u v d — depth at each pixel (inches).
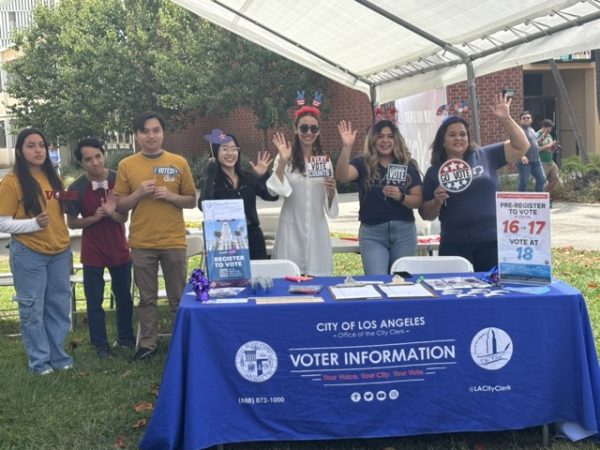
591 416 130.9
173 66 714.2
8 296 310.3
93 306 207.2
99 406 164.2
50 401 167.8
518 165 470.0
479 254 179.3
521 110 653.9
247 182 196.4
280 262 170.4
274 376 130.6
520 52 202.4
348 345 131.1
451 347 132.5
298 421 131.6
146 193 186.1
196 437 125.5
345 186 668.7
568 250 346.3
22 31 909.8
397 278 150.3
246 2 259.9
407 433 132.9
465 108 209.9
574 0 166.1
